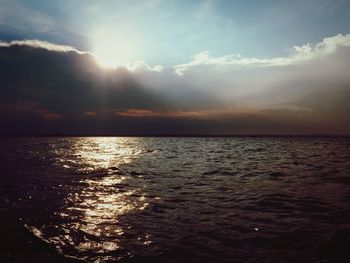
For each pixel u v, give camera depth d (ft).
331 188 56.80
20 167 92.89
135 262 25.30
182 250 27.68
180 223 35.78
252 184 62.49
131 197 50.26
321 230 32.45
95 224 35.22
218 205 44.57
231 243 29.25
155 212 40.75
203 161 116.37
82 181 66.28
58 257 26.08
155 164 105.19
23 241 29.40
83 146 261.85
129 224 35.35
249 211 40.91
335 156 138.41
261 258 25.72
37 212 40.01
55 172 81.05
